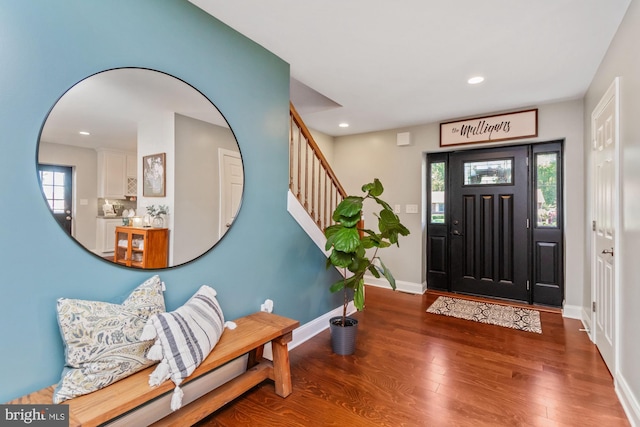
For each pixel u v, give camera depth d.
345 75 2.73
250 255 2.23
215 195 1.99
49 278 1.32
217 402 1.65
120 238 1.54
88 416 1.11
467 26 1.99
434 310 3.54
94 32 1.43
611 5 1.77
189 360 1.43
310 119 4.04
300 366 2.28
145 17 1.62
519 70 2.61
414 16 1.90
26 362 1.25
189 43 1.82
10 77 1.21
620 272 1.93
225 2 1.80
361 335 2.84
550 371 2.20
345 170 4.94
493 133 3.71
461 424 1.66
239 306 2.15
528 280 3.78
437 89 3.02
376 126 4.38
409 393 1.94
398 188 4.46
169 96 1.73
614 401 1.86
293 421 1.69
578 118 3.27
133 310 1.47
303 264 2.75
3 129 1.20
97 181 1.46
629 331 1.75
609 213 2.21
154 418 1.66
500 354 2.46
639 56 1.63
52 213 1.33
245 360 2.20
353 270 2.44
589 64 2.48
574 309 3.30
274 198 2.43
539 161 3.69
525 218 3.78
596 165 2.62
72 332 1.26
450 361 2.35
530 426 1.65
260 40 2.21
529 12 1.84
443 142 4.07
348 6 1.82
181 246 1.81
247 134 2.19
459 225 4.22
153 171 1.67
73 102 1.38
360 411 1.77
